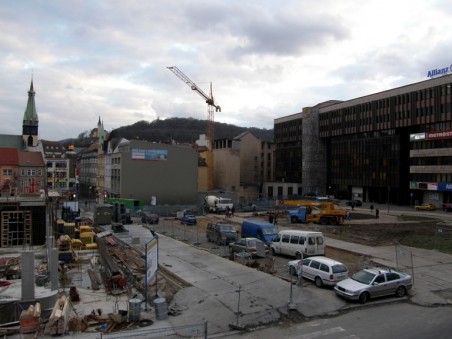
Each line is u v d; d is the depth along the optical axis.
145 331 16.03
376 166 93.44
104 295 21.14
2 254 31.30
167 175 77.94
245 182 123.94
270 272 25.95
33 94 108.38
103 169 98.06
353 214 64.81
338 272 22.20
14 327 16.70
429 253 32.09
